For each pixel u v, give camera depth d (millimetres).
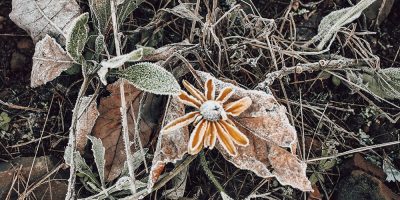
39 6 540
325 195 555
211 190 543
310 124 569
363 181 540
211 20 553
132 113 499
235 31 581
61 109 552
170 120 489
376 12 597
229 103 463
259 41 550
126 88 520
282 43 572
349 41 583
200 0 589
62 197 525
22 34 573
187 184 543
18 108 550
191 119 458
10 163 527
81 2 574
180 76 535
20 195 517
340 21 532
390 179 558
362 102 583
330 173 561
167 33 582
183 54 538
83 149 518
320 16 598
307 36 590
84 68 492
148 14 588
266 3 603
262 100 483
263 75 555
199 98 463
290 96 570
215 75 545
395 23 603
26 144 546
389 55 598
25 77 565
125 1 532
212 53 553
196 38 571
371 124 579
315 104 573
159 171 472
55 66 506
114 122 518
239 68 551
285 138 477
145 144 522
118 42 482
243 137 458
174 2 587
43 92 557
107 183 517
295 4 597
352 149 568
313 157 556
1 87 562
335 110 581
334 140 564
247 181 547
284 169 481
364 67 565
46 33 536
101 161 488
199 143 451
